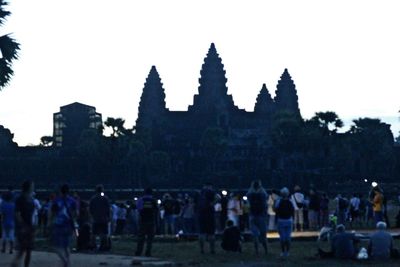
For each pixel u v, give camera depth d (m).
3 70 50.62
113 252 35.44
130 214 50.38
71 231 24.14
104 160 194.12
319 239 41.72
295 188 49.50
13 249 34.91
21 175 197.12
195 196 45.47
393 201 116.25
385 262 29.97
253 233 33.91
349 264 29.33
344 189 170.50
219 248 37.78
